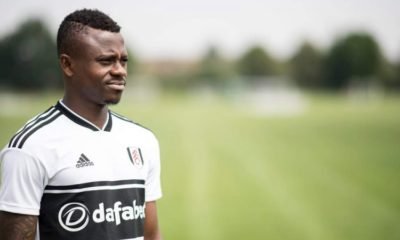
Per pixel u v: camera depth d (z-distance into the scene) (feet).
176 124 92.02
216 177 40.81
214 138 70.54
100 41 7.18
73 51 7.22
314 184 37.60
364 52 302.04
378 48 305.73
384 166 45.29
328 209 29.91
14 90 254.27
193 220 27.55
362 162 47.83
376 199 32.40
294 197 33.27
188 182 38.73
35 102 160.86
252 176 41.19
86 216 7.03
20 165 6.88
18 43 255.50
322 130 81.87
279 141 66.74
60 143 7.09
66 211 7.00
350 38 305.32
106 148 7.35
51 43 259.19
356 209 29.84
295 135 74.23
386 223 26.78
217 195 34.01
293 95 214.69
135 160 7.59
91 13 7.34
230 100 209.26
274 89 275.59
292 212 29.25
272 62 346.95
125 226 7.27
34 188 6.90
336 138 69.46
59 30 7.41
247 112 133.08
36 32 257.14
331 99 219.00
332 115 118.32
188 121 99.25
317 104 175.11
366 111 131.95
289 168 44.96
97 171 7.16
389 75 305.32
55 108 7.42
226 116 116.16
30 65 253.24
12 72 254.06
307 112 129.90
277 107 159.94
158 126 87.66
